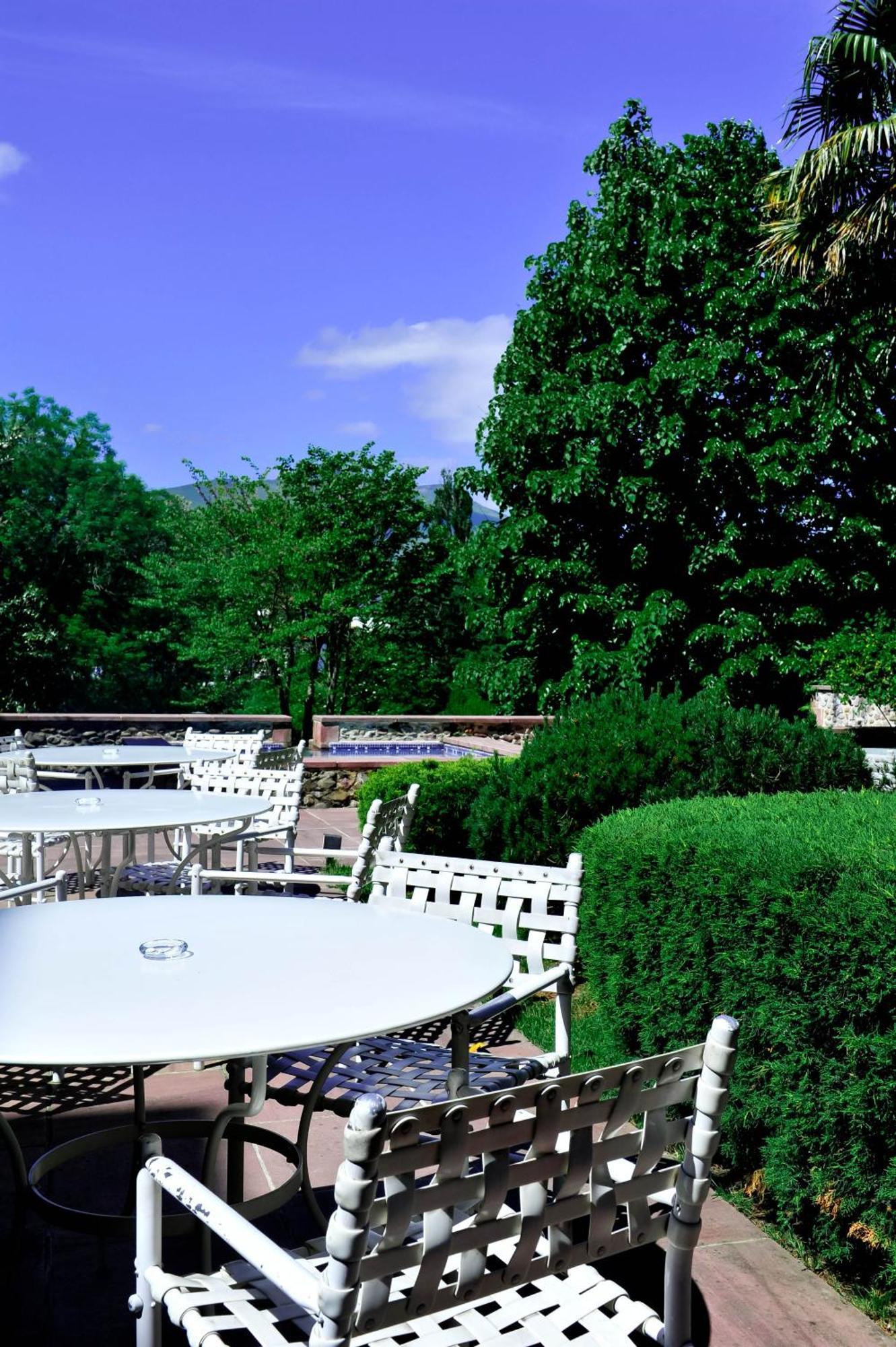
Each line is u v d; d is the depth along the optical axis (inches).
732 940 106.0
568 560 784.9
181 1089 142.6
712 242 735.1
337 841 322.0
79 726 541.0
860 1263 97.2
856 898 94.8
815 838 113.0
